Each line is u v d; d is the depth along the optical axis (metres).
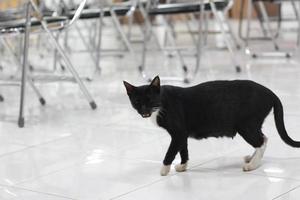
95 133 3.09
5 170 2.52
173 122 2.30
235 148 2.67
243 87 2.33
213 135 2.37
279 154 2.54
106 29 8.88
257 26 8.25
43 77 3.93
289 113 3.26
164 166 2.34
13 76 4.98
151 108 2.29
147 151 2.71
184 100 2.33
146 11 4.77
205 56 5.87
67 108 3.74
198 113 2.32
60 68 5.62
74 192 2.21
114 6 5.17
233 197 2.07
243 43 6.21
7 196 2.20
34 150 2.81
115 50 6.12
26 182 2.35
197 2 4.96
